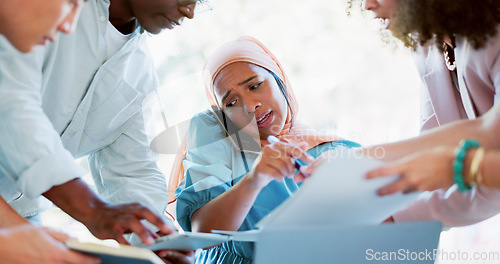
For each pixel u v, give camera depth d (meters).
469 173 0.87
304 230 0.89
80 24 1.30
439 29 1.12
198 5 1.41
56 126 1.38
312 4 3.27
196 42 3.18
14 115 1.08
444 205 1.22
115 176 1.48
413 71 2.71
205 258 1.50
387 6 1.19
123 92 1.41
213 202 1.37
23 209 1.39
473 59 1.15
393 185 0.91
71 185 1.14
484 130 1.03
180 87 1.50
